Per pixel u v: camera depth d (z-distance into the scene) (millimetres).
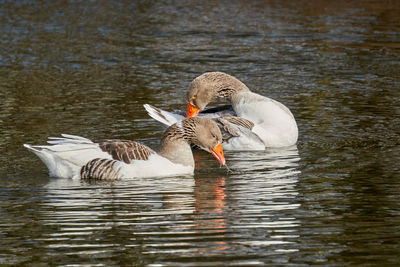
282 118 15320
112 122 16625
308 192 11445
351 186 11781
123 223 9875
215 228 9648
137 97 19625
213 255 8672
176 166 12742
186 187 11812
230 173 12844
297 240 9203
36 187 11695
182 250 8836
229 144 15086
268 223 9875
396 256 8656
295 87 21062
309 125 16656
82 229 9633
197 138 13070
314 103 18938
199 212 10367
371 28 31969
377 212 10352
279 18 35750
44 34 31484
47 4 42500
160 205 10727
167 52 27297
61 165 12320
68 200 10977
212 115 16500
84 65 24625
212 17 36969
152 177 12484
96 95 19812
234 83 16672
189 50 27750
